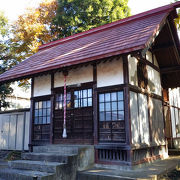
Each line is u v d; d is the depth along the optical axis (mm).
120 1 16578
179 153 9711
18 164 5824
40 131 7793
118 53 5359
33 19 14641
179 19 7574
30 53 14562
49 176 4785
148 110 7191
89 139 6457
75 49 7656
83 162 5852
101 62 6566
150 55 8258
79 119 6793
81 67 7043
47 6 15930
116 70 6258
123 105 5957
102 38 7555
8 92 15672
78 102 6926
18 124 9797
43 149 6734
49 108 7688
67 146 6285
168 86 10266
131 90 6148
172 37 7828
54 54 8367
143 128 6617
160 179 5156
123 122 5867
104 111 6293
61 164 5203
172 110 12625
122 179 4730
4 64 15305
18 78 7930
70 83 7207
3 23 15547
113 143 5922
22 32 14500
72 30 16203
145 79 7340
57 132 7246
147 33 5758
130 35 6312
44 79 8055
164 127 8562
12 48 15258
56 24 16297
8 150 9867
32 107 8172
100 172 5371
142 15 7785
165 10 7305
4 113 10461
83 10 15836
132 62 6531
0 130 10422
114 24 8430
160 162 7066
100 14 15695
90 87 6734
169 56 8656
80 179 5402
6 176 5324
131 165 5520
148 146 6617
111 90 6230
